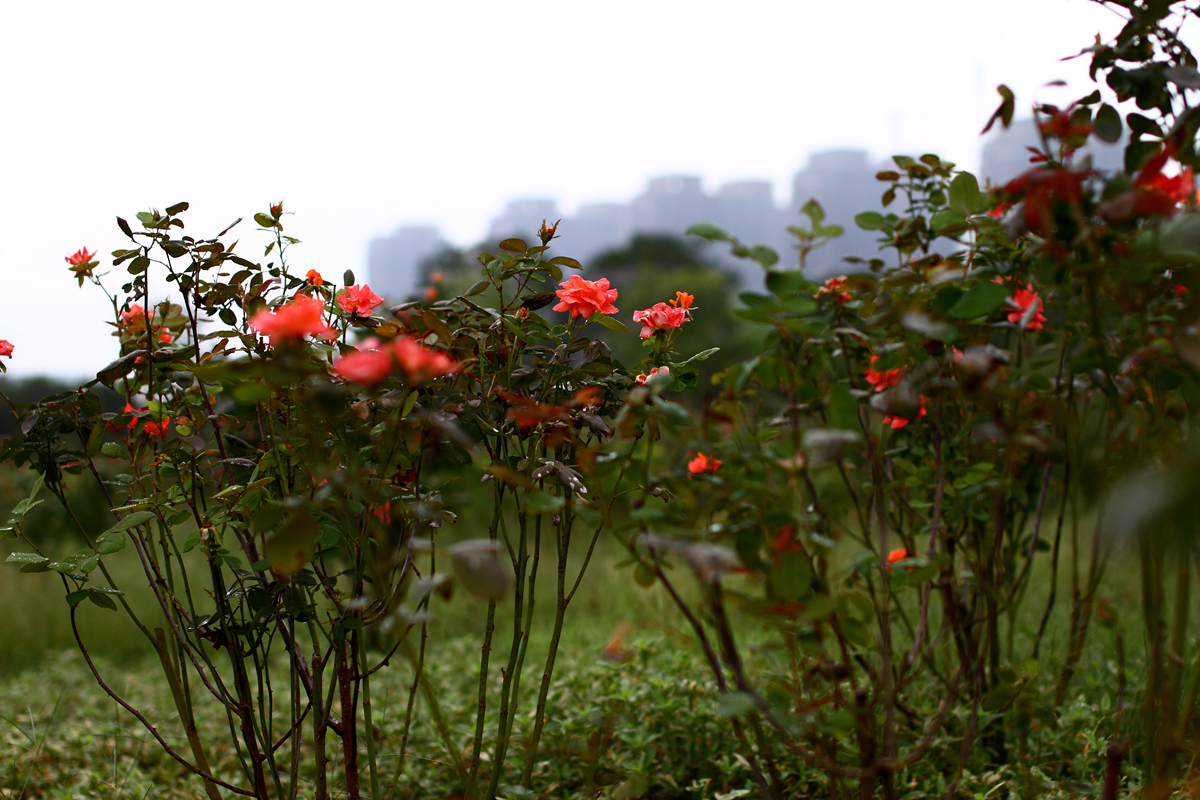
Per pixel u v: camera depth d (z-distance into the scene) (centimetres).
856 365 211
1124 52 134
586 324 177
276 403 165
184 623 180
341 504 151
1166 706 127
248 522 176
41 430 184
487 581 107
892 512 231
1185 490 98
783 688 123
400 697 302
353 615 168
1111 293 121
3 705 333
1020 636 317
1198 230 105
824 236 122
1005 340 198
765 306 119
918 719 223
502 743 172
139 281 174
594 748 176
